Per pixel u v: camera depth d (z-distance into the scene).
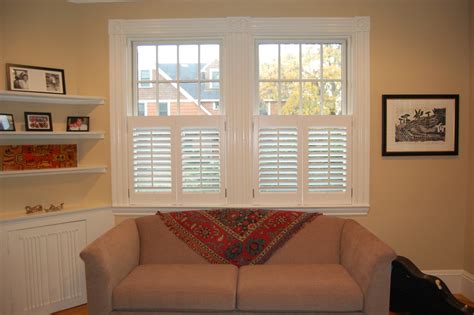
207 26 2.78
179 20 2.78
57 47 2.70
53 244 2.56
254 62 2.85
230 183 2.81
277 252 2.45
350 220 2.55
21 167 2.53
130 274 2.19
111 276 2.00
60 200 2.72
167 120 2.79
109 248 2.07
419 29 2.80
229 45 2.78
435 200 2.85
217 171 2.81
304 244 2.47
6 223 2.38
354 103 2.79
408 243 2.85
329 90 2.88
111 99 2.80
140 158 2.82
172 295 1.97
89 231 2.72
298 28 2.78
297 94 2.88
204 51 2.88
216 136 2.80
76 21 2.77
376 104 2.81
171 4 2.79
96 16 2.78
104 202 2.83
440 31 2.81
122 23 2.78
